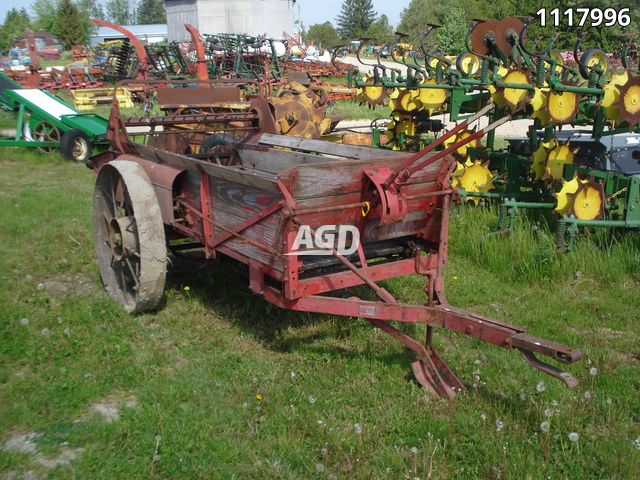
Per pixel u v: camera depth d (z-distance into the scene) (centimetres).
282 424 362
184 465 325
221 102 710
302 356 450
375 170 408
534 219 749
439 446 346
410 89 945
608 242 674
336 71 2730
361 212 418
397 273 446
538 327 512
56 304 509
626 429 367
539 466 331
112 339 455
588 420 378
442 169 444
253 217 416
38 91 1267
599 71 680
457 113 861
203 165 446
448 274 631
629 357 467
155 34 7544
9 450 331
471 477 325
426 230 468
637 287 597
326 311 410
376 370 430
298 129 868
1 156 1174
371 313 405
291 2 5103
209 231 472
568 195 646
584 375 426
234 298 554
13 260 608
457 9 3838
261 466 328
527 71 695
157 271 483
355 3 10169
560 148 723
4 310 482
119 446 338
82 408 372
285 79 1628
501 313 541
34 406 368
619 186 683
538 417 371
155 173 506
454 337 488
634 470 327
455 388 403
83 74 2722
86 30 6356
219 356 446
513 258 645
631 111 680
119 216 521
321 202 396
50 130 1215
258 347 466
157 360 432
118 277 547
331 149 593
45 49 5744
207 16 4966
